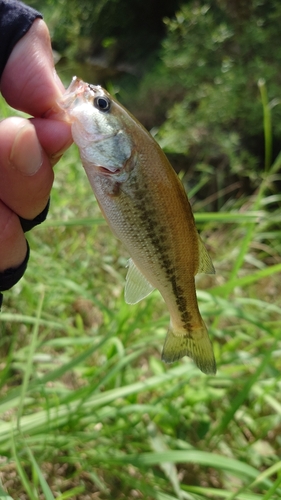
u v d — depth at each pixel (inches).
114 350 10.6
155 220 6.7
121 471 9.8
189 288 7.2
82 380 12.4
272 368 10.3
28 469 9.6
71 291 13.9
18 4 6.9
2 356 12.4
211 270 7.3
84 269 14.1
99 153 6.5
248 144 27.4
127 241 6.8
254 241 18.7
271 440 11.5
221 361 11.3
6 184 6.0
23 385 8.2
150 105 32.8
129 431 10.0
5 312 12.9
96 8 46.8
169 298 7.2
